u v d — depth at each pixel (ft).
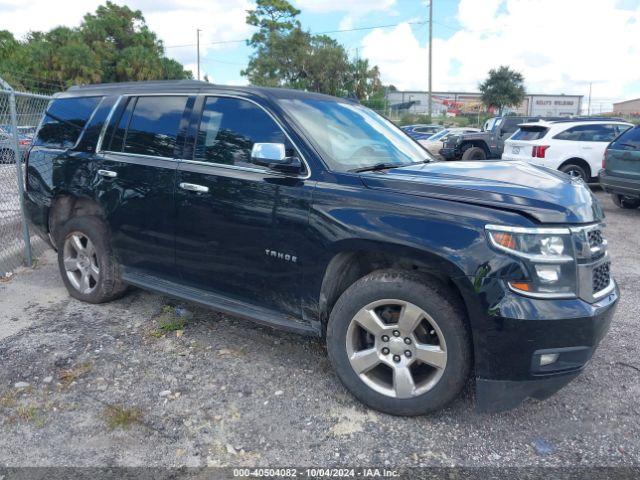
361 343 11.00
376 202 10.39
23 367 12.29
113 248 15.06
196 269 13.17
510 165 12.60
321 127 12.44
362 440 9.90
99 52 146.72
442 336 9.83
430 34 126.82
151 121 14.30
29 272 19.48
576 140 39.99
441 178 10.81
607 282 10.56
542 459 9.42
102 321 14.92
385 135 14.14
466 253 9.37
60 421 10.39
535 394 9.79
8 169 20.08
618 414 10.82
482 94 206.49
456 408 10.94
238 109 12.79
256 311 12.35
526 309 9.09
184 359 12.80
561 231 9.32
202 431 10.12
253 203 11.83
